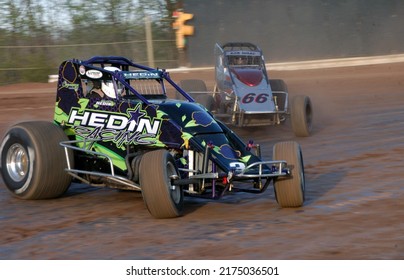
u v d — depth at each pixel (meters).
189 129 14.48
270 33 62.53
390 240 11.33
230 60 26.16
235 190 14.36
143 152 14.66
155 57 60.44
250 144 15.15
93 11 61.25
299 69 58.25
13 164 15.44
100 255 11.02
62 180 15.14
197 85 26.27
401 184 16.19
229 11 61.25
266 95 25.30
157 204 12.99
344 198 14.87
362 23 64.25
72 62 16.00
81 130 15.51
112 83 15.62
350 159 20.08
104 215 13.89
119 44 60.62
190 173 14.12
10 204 15.06
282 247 11.12
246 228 12.45
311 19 63.12
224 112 25.78
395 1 64.75
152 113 14.79
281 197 13.85
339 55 63.94
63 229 12.79
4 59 56.09
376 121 28.73
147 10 62.09
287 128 27.30
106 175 14.05
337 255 10.60
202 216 13.59
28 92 45.62
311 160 20.14
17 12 59.16
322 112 32.81
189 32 59.75
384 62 60.78
